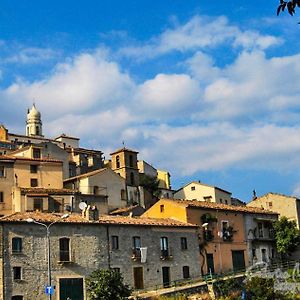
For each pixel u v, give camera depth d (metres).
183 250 67.38
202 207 74.44
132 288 58.34
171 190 114.88
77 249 57.38
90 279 54.16
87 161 113.44
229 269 74.25
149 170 123.25
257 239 80.50
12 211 81.56
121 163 103.81
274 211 95.69
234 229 77.69
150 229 64.56
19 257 53.59
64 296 55.16
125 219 64.56
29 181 85.56
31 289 53.44
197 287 59.53
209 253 72.25
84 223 58.41
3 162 84.06
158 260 64.00
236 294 59.75
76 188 90.88
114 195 94.19
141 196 102.75
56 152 100.25
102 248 59.19
